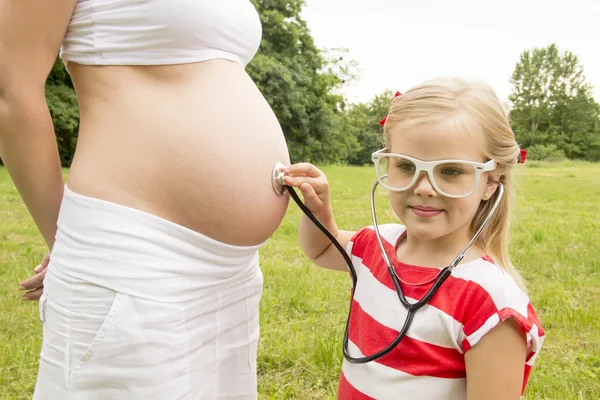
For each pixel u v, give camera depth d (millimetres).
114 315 1236
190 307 1350
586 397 2799
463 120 1334
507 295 1314
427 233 1370
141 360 1256
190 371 1364
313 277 4758
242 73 1521
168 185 1307
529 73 60469
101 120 1324
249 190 1414
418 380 1361
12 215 7965
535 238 6723
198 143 1324
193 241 1348
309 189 1556
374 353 1429
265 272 4914
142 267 1252
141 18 1290
